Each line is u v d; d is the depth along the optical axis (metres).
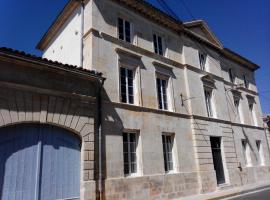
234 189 15.49
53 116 8.98
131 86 13.00
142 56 13.79
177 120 14.37
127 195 10.54
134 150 11.95
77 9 13.73
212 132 16.50
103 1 13.02
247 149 20.16
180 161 13.62
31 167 8.32
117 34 13.02
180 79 15.89
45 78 9.01
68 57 13.73
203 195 13.41
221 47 20.66
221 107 18.48
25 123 8.45
